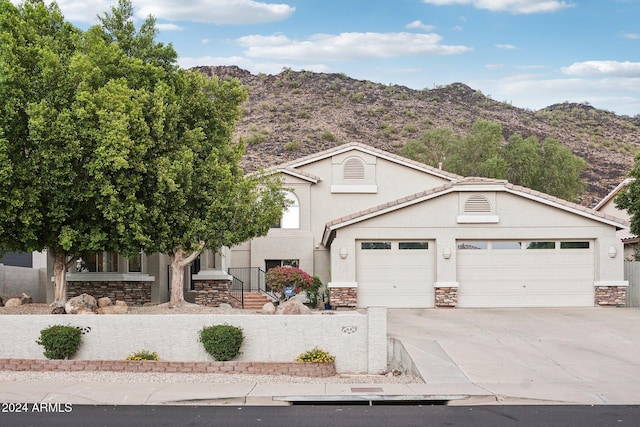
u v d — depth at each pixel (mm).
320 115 99250
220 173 21922
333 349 18703
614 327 22234
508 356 18219
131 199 20375
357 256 27766
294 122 94500
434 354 18203
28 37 21219
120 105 19797
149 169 20953
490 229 27297
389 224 27484
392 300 27578
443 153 61406
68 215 20531
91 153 20141
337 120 97250
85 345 18812
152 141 20828
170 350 18844
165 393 14555
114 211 20250
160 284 28250
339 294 27234
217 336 18203
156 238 21922
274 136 85938
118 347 18844
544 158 57812
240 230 22359
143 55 22922
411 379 16672
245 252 33719
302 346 18750
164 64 23297
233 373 17266
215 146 23203
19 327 18938
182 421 12250
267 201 22781
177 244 22328
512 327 22344
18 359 17688
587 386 15180
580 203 68562
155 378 16469
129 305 27453
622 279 27078
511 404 13797
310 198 33938
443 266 27234
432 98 114688
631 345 19594
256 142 81188
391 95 113500
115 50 21234
